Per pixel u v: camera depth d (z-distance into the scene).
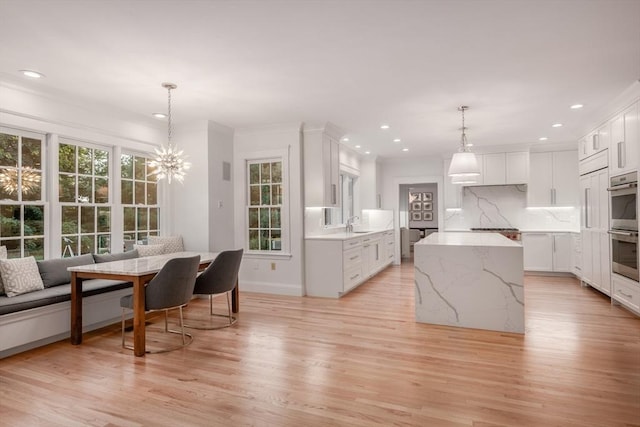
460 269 3.93
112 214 4.69
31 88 3.72
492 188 7.71
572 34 2.75
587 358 3.05
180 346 3.41
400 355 3.15
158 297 3.28
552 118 5.17
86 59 3.12
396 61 3.22
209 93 4.01
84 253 4.37
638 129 3.99
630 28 2.66
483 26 2.63
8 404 2.40
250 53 3.04
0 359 3.13
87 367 2.96
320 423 2.15
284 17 2.48
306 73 3.47
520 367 2.88
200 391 2.55
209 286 3.96
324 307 4.79
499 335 3.65
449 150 7.59
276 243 5.64
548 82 3.76
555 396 2.42
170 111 4.71
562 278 6.70
